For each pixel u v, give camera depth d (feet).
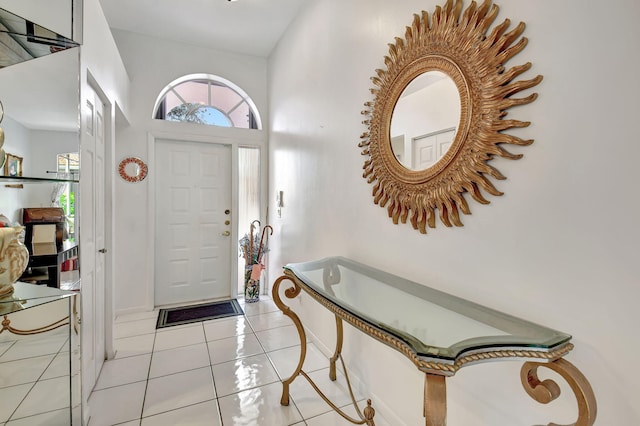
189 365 7.19
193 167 11.64
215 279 12.09
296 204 9.43
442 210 4.23
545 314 3.08
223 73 11.67
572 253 2.87
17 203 4.08
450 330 3.11
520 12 3.24
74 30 4.33
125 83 9.45
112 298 7.47
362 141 6.08
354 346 6.44
